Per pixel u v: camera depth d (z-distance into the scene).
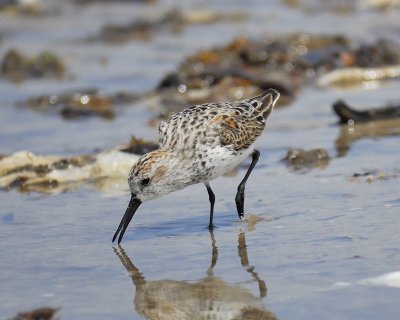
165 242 10.77
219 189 13.12
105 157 14.58
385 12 29.41
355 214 11.25
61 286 9.32
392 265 9.25
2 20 30.73
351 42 24.48
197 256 10.13
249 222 11.35
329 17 29.06
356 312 8.14
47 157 14.89
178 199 12.71
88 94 20.88
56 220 11.98
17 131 18.17
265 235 10.73
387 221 10.84
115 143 16.66
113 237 10.91
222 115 11.69
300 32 25.12
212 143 11.34
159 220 11.76
